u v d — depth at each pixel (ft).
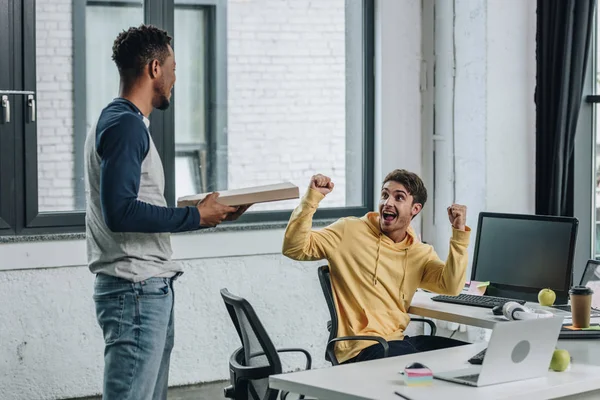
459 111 18.20
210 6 17.46
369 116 18.90
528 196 17.81
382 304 12.23
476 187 17.81
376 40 18.80
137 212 9.78
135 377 10.18
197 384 17.30
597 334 10.93
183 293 17.03
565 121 16.56
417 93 19.04
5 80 15.75
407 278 12.46
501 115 17.58
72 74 16.37
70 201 16.44
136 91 10.48
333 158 18.74
